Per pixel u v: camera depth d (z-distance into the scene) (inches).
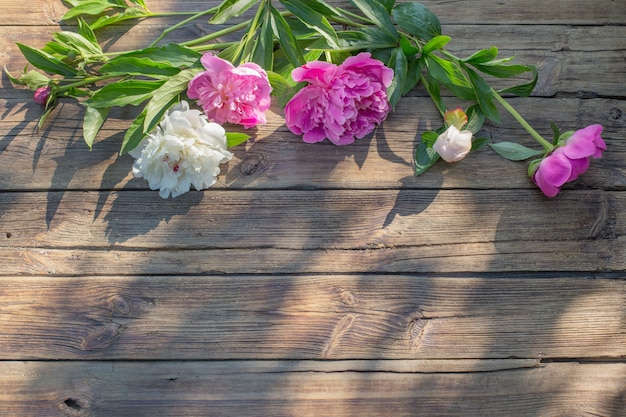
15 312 54.6
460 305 55.0
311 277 55.2
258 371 54.0
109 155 56.8
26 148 56.9
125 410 53.4
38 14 59.6
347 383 53.9
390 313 54.8
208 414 53.4
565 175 54.2
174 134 53.9
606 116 58.2
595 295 55.4
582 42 59.5
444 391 54.0
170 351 54.1
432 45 56.4
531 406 54.0
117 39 59.2
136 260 55.3
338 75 55.1
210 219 55.8
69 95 57.3
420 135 57.5
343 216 56.0
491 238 55.9
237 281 55.0
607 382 54.5
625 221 56.5
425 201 56.3
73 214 55.9
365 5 57.2
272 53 55.9
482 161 57.1
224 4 54.7
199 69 55.4
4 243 55.5
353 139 56.4
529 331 54.8
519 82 58.8
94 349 54.1
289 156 56.9
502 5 60.0
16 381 53.7
